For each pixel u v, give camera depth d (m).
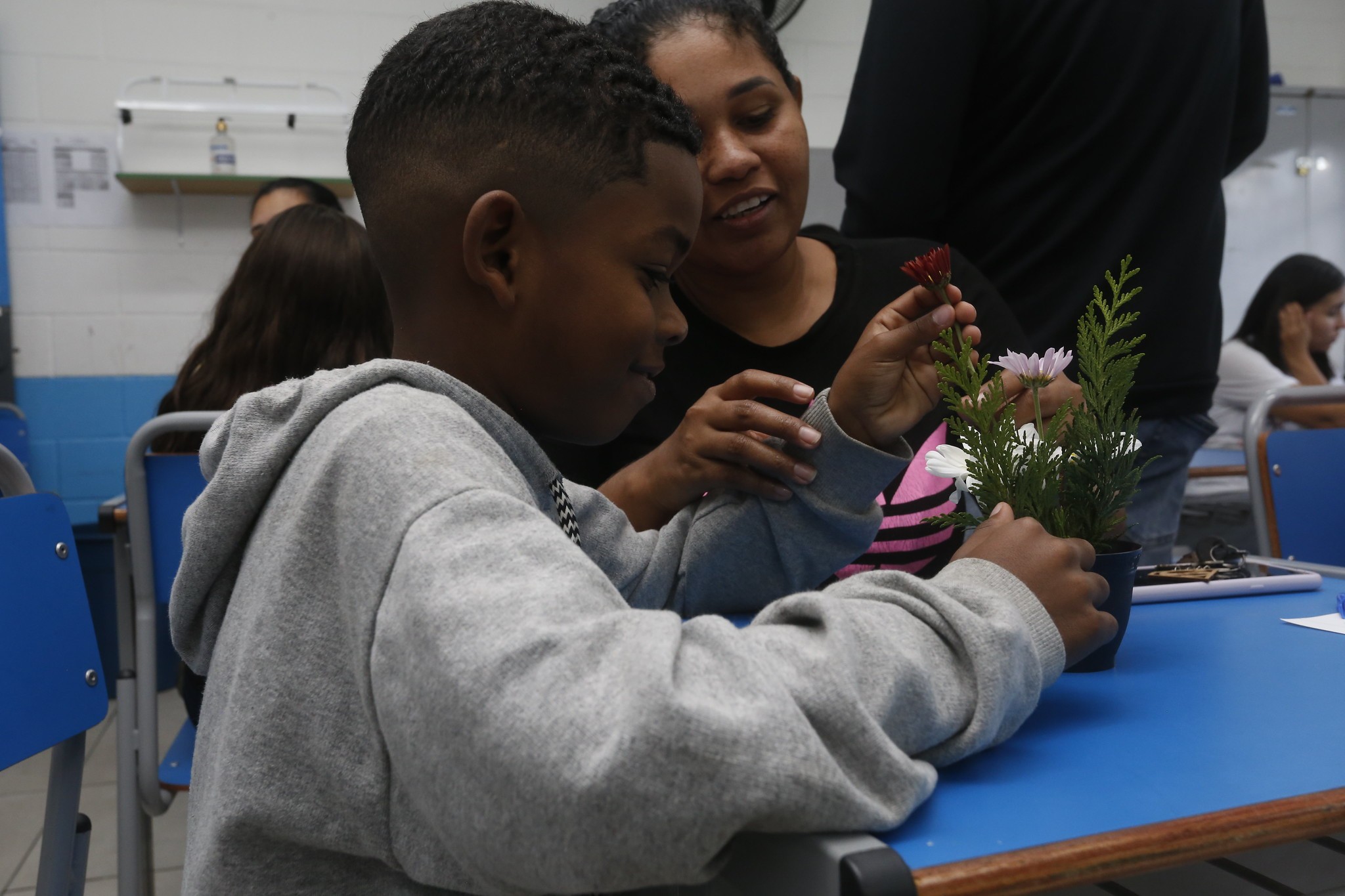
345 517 0.49
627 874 0.40
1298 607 0.89
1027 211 1.45
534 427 0.64
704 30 1.05
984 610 0.52
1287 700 0.62
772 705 0.42
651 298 0.61
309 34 3.44
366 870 0.53
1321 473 1.46
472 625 0.42
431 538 0.45
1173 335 1.45
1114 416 0.69
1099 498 0.67
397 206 0.61
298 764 0.50
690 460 0.84
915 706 0.48
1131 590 0.69
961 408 0.68
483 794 0.41
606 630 0.43
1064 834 0.44
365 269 1.56
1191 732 0.57
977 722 0.49
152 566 1.40
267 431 0.57
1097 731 0.57
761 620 0.52
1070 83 1.36
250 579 0.54
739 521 0.81
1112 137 1.38
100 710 0.89
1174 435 1.49
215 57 3.38
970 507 1.02
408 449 0.49
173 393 1.61
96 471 3.37
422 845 0.48
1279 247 4.29
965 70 1.38
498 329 0.60
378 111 0.62
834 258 1.27
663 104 0.60
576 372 0.60
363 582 0.47
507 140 0.57
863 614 0.50
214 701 0.56
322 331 1.55
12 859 2.04
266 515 0.55
